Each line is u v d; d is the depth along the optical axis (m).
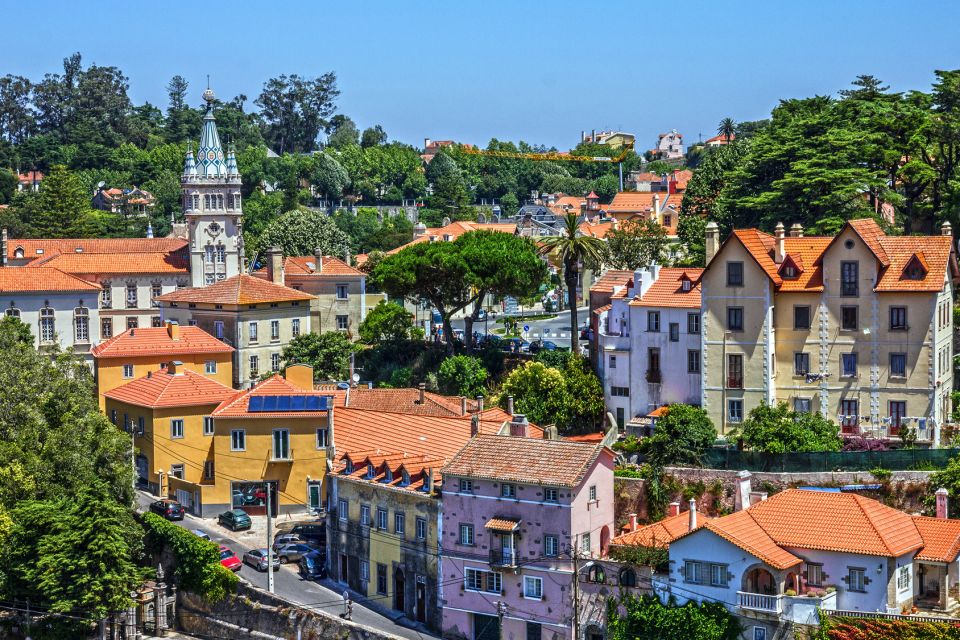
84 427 130.50
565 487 110.00
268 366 180.12
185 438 143.00
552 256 163.12
